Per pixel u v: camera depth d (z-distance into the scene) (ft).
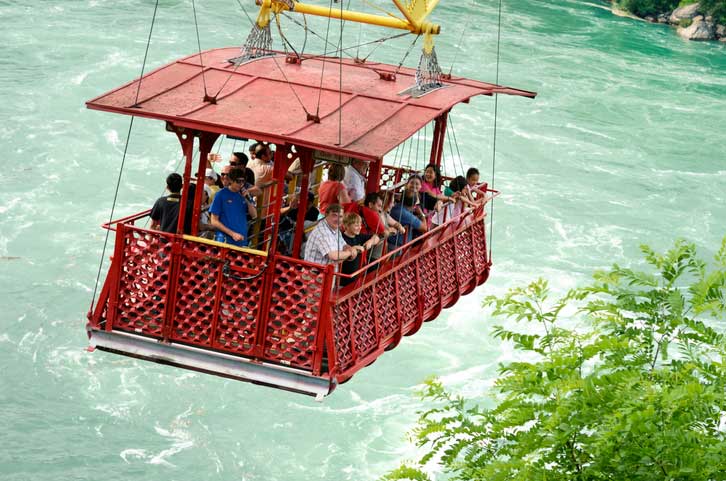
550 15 411.13
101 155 215.51
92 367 143.43
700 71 350.64
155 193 204.74
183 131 64.03
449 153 238.68
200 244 63.87
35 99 236.84
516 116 268.62
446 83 80.12
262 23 78.28
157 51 273.75
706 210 226.79
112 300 65.26
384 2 352.28
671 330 47.57
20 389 138.10
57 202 194.18
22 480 121.49
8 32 275.80
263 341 63.62
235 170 64.23
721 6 424.05
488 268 89.71
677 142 266.36
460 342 157.58
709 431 42.45
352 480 125.49
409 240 74.33
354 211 69.21
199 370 64.34
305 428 133.49
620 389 41.98
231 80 71.10
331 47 294.25
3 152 211.20
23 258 173.06
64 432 130.21
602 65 335.88
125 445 129.18
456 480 46.24
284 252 70.85
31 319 154.81
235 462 127.44
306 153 63.36
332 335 62.39
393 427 135.03
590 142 259.80
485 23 368.89
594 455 42.70
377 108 69.05
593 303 49.47
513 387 45.44
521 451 43.78
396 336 71.97
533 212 214.69
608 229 211.82
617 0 461.78
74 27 285.23
